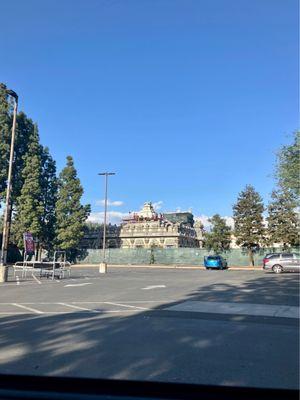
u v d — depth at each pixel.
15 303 15.13
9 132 59.34
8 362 7.25
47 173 63.12
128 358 7.54
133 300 16.02
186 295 17.70
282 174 34.31
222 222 62.50
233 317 12.12
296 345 8.67
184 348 8.34
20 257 63.16
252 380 6.33
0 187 59.06
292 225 57.41
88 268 49.38
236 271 42.41
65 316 12.26
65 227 61.62
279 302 15.41
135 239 103.88
